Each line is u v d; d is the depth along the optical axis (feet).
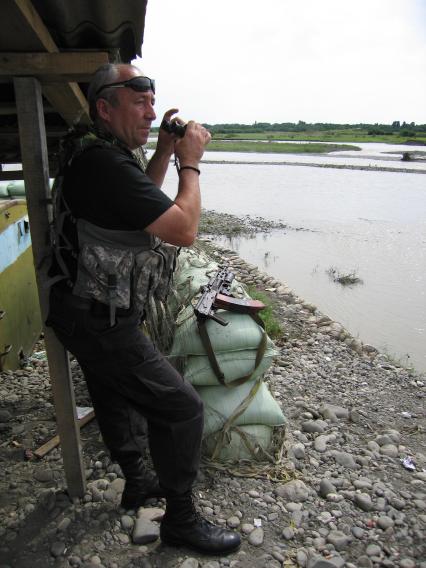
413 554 7.94
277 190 84.99
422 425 12.60
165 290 7.56
